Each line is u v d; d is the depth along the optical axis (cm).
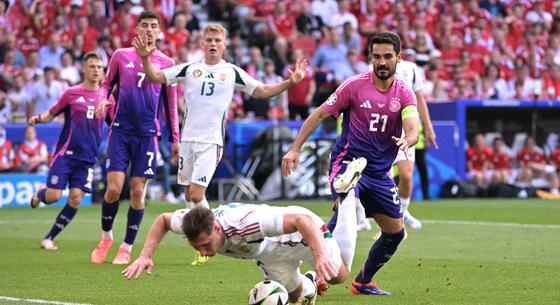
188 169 3803
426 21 9594
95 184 7325
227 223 2234
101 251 3894
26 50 7912
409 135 2800
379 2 9544
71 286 3139
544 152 8644
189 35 8369
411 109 2831
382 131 2850
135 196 3891
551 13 10494
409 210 6575
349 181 2525
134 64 3903
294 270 2445
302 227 2188
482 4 10269
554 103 8456
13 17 8081
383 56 2797
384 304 2723
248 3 9012
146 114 3928
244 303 2780
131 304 2759
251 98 7962
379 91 2852
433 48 9362
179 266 3681
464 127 8094
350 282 3219
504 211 6500
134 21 8256
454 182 8000
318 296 2875
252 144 7575
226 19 9000
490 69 9138
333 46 8525
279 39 8400
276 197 7494
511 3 10369
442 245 4369
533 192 8338
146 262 2216
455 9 9756
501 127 8519
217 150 3772
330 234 2411
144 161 3906
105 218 3894
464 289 3020
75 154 4409
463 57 9225
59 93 7438
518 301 2770
